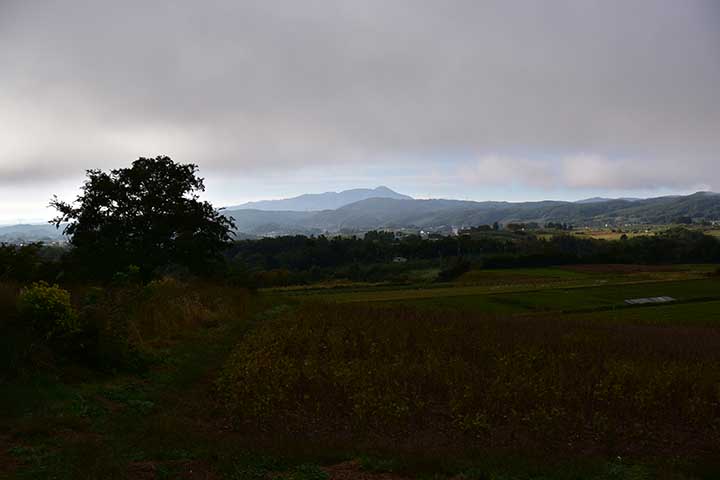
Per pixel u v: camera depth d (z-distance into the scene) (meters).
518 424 10.10
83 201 32.53
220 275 36.97
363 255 111.50
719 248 105.06
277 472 6.82
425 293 62.97
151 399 9.82
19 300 10.69
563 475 7.34
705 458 8.95
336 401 10.89
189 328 17.62
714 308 48.47
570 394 11.94
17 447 6.65
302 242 112.88
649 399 11.69
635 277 81.25
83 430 7.65
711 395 12.60
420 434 9.23
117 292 15.83
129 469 6.44
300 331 18.72
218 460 6.91
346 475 6.89
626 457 8.78
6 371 9.09
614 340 21.83
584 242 127.19
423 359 15.07
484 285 74.94
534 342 19.14
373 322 22.28
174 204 33.69
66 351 10.77
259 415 9.59
